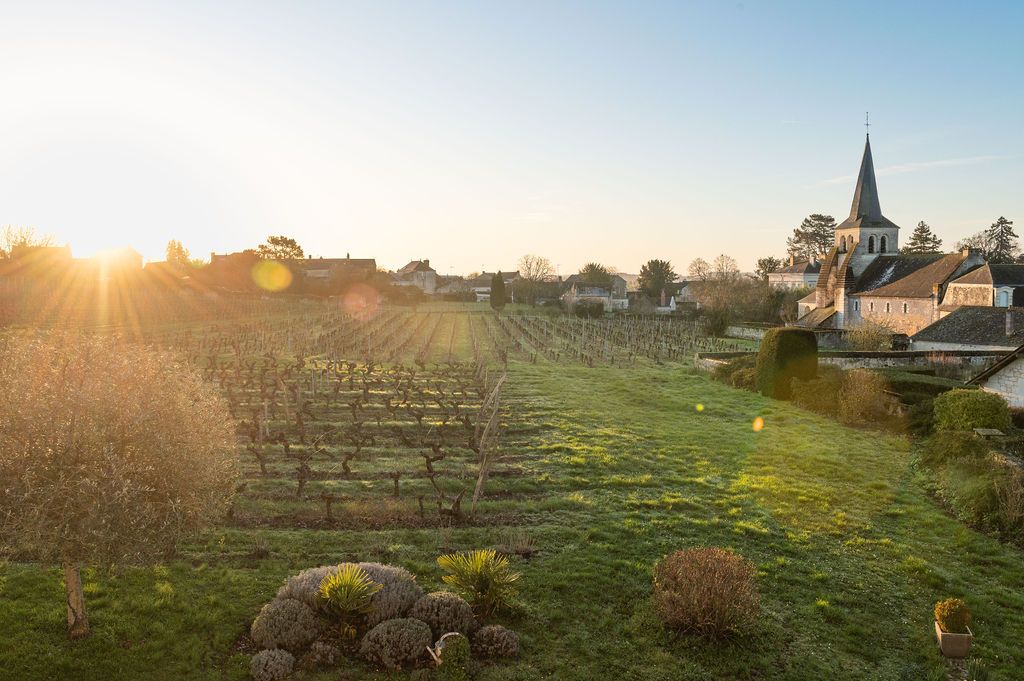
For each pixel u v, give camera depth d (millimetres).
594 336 66312
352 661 9859
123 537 8766
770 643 10766
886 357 41750
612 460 20516
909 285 62250
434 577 12469
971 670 10102
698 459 21000
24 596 11000
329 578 10680
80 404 8703
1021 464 17750
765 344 33062
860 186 73750
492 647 10117
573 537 14578
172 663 9625
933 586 12891
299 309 92750
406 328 72562
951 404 22594
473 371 40062
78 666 9344
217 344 49281
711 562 11195
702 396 32875
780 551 14242
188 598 11266
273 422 25312
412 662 9805
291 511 15609
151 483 9180
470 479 18469
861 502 17344
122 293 78312
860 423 26578
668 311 117562
